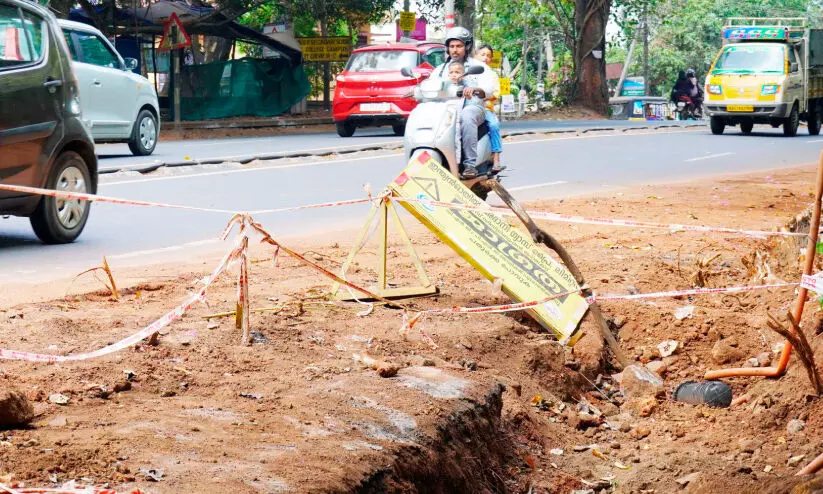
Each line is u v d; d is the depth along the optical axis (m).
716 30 68.56
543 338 6.73
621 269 8.60
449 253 9.02
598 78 43.50
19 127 8.80
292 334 5.96
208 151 19.23
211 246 9.33
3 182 8.64
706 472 5.34
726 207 12.50
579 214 11.58
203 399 4.71
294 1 31.55
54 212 9.28
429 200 7.04
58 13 27.36
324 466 4.00
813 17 70.94
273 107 32.38
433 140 11.02
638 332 7.32
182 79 31.02
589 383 6.59
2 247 9.18
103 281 7.43
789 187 14.85
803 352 5.98
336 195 12.99
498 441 5.30
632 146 21.77
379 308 6.80
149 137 18.55
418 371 5.51
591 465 5.53
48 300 6.66
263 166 16.30
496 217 7.09
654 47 68.75
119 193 12.75
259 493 3.64
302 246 9.24
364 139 22.84
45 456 3.77
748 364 6.76
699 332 7.21
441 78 11.41
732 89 26.50
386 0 33.09
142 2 30.42
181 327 5.89
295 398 4.82
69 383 4.70
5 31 8.91
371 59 23.70
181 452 3.97
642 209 12.09
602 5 42.88
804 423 5.91
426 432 4.68
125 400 4.61
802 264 8.27
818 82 28.33
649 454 5.67
